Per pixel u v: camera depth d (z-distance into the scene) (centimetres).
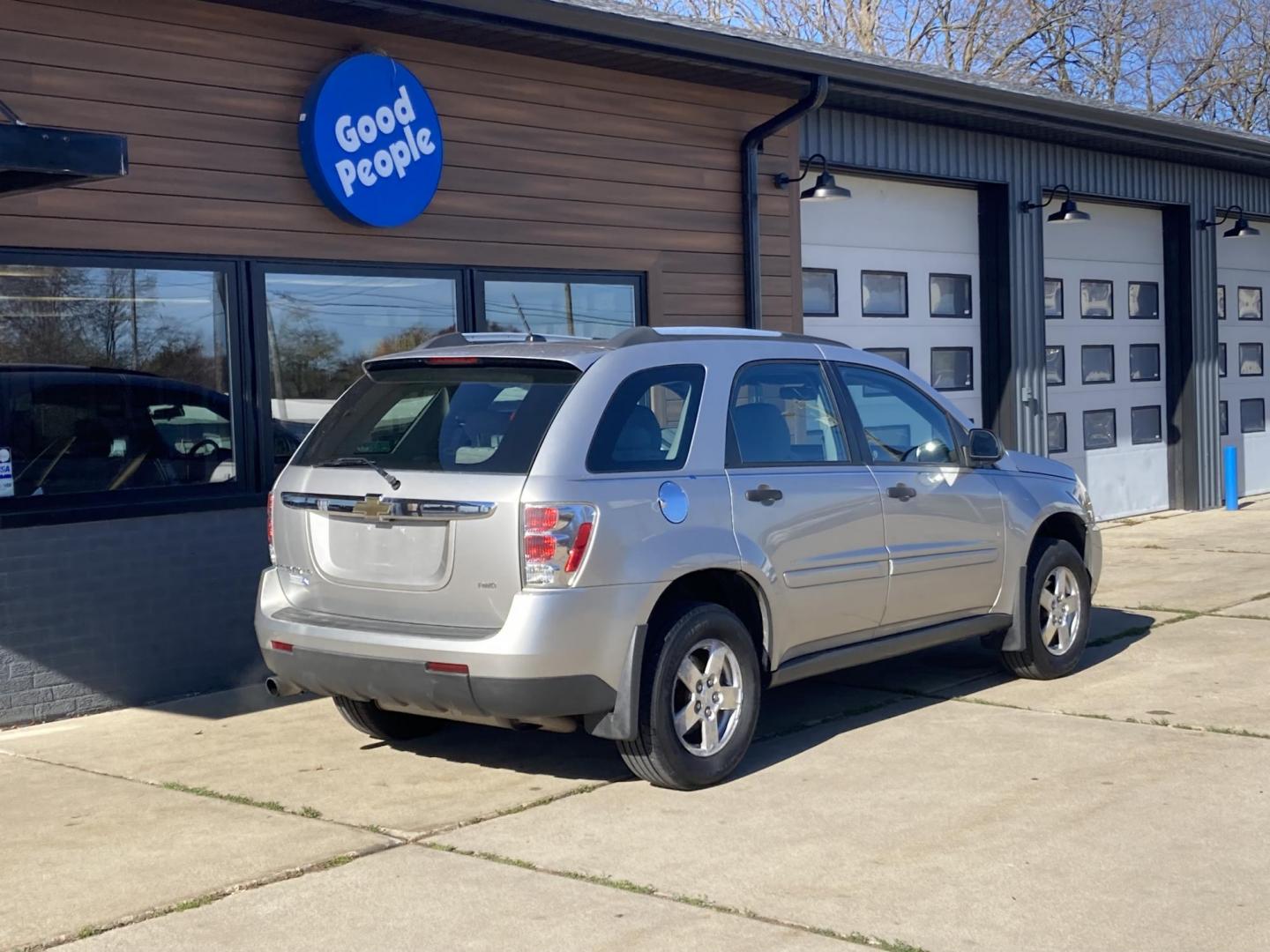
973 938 425
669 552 567
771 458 631
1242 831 516
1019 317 1403
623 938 431
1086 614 800
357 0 793
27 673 725
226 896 475
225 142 798
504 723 546
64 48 736
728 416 618
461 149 919
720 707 594
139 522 764
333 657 571
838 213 1255
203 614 791
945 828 528
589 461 554
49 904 472
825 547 639
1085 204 1541
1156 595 1055
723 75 1028
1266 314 1841
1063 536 816
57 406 738
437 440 577
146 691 770
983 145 1357
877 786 584
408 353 612
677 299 1055
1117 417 1595
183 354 788
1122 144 1441
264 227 815
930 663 841
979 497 725
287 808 574
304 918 454
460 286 922
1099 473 1571
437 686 543
